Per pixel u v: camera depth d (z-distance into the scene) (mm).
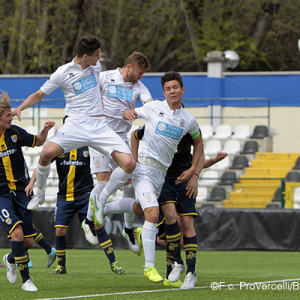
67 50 74875
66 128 18625
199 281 20453
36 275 22609
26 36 74750
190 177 18266
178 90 17891
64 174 23266
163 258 30094
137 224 34656
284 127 57594
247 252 33844
